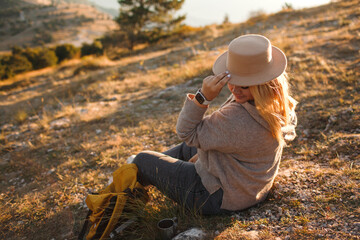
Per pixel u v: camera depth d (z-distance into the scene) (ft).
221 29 67.21
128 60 52.16
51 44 574.97
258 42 5.21
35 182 12.85
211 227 6.57
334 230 5.62
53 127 20.68
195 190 6.70
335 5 51.83
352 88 15.89
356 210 6.05
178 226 6.96
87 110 23.68
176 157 8.46
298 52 26.21
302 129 12.64
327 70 20.27
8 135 20.92
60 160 14.80
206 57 35.88
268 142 5.74
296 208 6.70
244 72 5.24
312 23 41.86
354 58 22.07
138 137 16.02
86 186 11.34
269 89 5.31
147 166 7.26
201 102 5.61
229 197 6.44
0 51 529.86
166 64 39.42
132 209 7.11
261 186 6.49
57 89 35.76
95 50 98.73
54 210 9.98
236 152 5.81
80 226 8.89
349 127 11.55
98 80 35.55
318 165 8.92
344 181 7.32
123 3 89.04
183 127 5.82
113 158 13.61
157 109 20.94
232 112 5.51
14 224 9.48
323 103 14.73
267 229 6.14
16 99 36.01
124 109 22.21
